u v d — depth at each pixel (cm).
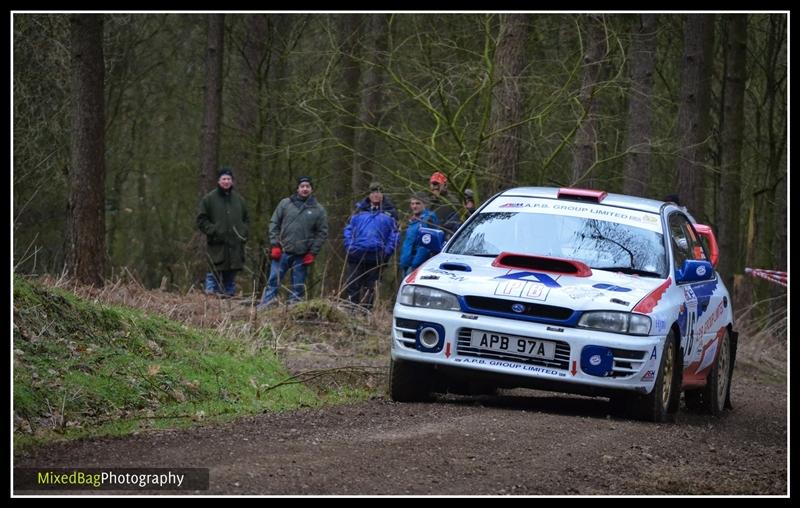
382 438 1462
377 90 4547
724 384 2206
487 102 3061
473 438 1491
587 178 3562
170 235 6525
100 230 3009
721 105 5084
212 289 3334
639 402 1767
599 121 3694
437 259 1903
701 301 1995
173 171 6178
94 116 2994
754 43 4991
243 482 1172
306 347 2525
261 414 1656
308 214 3234
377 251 3164
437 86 3130
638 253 1903
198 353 1936
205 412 1625
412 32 4388
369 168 4806
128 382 1664
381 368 2212
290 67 5466
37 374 1558
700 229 2295
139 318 1983
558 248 1914
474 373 1738
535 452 1429
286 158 5231
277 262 3262
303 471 1238
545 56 4097
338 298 2864
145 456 1281
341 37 4738
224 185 3350
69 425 1456
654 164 4962
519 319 1731
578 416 1781
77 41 2986
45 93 4672
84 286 2427
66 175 4797
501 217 1984
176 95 5984
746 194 5453
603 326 1709
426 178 3275
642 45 3828
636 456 1464
